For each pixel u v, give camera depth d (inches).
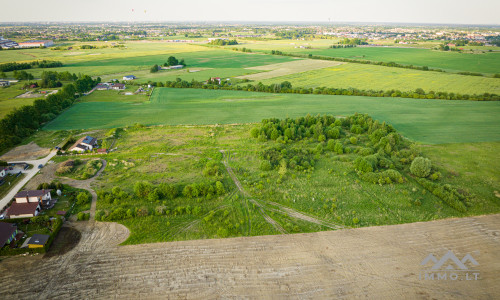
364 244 2054.6
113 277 1781.5
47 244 1998.0
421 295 1664.6
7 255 1959.9
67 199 2598.4
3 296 1660.9
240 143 3804.1
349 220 2320.4
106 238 2119.8
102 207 2482.8
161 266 1861.5
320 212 2422.5
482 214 2380.7
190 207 2431.1
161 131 4232.3
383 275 1795.0
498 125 4375.0
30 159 3361.2
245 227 2241.6
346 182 2871.6
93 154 3474.4
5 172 3009.4
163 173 3051.2
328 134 3973.9
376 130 3784.5
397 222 2290.8
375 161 3137.3
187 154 3496.6
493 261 1897.1
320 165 3238.2
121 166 3208.7
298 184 2854.3
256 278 1774.1
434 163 3245.6
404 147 3663.9
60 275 1797.5
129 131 4232.3
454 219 2319.1
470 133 4094.5
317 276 1790.1
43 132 4190.5
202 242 2078.0
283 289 1701.5
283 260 1911.9
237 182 2883.9
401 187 2790.4
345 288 1708.9
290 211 2442.2
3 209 2439.7
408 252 1975.9
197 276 1786.4
